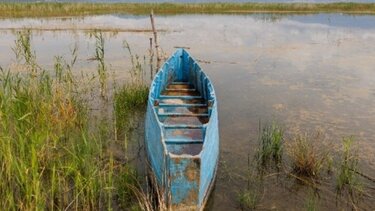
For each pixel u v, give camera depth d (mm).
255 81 14109
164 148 5719
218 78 14469
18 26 26359
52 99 9188
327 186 7055
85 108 10117
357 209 6340
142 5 38344
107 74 13547
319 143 8688
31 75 9367
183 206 5570
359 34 24766
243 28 27297
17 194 6051
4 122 6191
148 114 8070
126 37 22812
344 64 16750
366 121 10164
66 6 35969
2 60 15672
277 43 21672
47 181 6789
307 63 16953
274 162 7914
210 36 23797
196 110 9438
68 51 18328
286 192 6859
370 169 7555
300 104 11547
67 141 8328
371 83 13836
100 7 36750
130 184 6711
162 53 17828
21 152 5945
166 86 11625
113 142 8781
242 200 6508
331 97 12219
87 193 6098
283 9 39594
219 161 7898
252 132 9383
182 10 38094
